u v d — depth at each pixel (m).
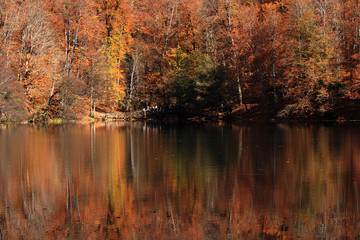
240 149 26.31
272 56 56.22
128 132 40.94
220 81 58.38
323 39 51.31
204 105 59.25
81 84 59.78
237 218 12.05
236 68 58.62
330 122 48.97
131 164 21.16
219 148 27.02
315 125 45.16
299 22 54.91
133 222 11.80
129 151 26.12
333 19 56.34
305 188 15.38
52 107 60.44
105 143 30.72
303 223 11.52
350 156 22.52
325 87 51.41
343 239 10.36
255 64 56.84
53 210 13.03
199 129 44.06
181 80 62.81
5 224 11.87
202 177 17.64
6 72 49.75
